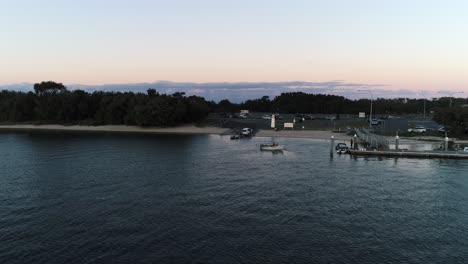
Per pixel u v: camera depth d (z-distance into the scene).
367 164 86.00
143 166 82.25
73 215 49.59
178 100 188.25
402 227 45.91
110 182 67.31
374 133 142.75
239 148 112.44
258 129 167.88
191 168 79.94
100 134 159.75
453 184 66.56
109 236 42.66
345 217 49.12
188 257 37.59
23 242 41.06
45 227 45.34
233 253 38.50
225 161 88.75
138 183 66.56
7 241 41.31
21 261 36.72
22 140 133.50
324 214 50.19
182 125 186.62
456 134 132.00
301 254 38.34
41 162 86.75
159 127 181.50
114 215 49.59
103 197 57.88
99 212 50.81
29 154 98.69
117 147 114.12
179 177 71.25
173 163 85.94
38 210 51.62
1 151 104.31
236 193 60.00
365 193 60.41
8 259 37.09
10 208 52.47
